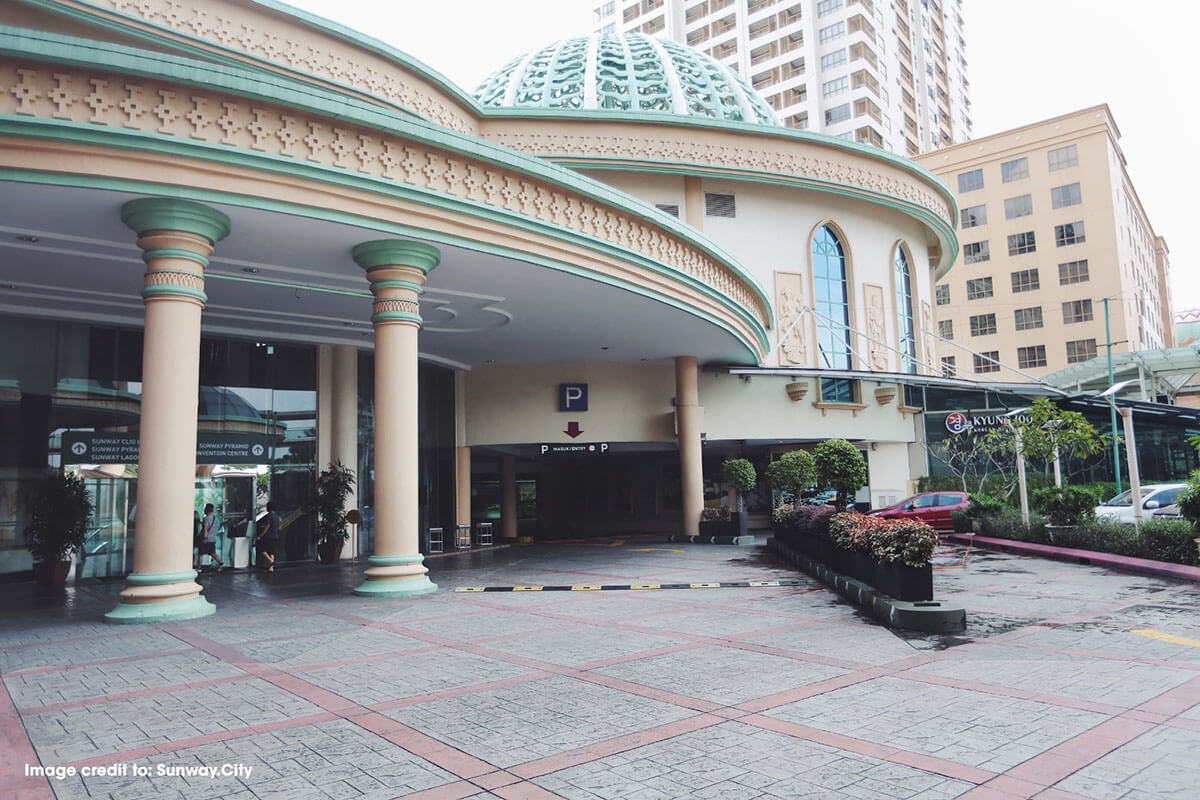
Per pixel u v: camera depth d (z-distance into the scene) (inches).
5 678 293.1
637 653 316.2
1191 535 565.6
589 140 997.8
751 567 657.0
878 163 1167.6
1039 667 282.5
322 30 688.4
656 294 629.3
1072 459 1285.7
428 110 821.9
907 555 382.0
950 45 3897.6
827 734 209.6
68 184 369.4
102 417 652.1
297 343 765.9
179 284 413.1
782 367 1026.7
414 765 192.1
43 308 613.9
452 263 526.9
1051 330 2500.0
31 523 598.5
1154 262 3526.1
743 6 3090.6
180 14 602.9
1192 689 249.1
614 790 173.8
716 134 1043.9
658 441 983.0
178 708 247.3
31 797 176.4
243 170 404.8
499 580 590.6
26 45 354.9
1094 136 2466.8
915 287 1295.5
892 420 1172.5
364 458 810.2
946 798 166.7
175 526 417.1
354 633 374.6
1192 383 2598.4
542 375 973.2
